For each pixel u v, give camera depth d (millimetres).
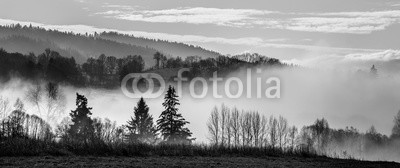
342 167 46406
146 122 90875
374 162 52500
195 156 51344
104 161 43312
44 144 49031
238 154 55250
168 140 88000
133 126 90750
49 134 74688
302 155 56938
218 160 48219
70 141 52969
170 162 44531
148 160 45531
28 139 51469
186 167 41375
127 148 50594
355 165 48312
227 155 54094
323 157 56719
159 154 51125
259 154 56062
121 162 43000
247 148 57875
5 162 40531
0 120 91188
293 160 51656
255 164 45969
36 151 46438
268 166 44844
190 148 54625
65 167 38812
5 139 52281
